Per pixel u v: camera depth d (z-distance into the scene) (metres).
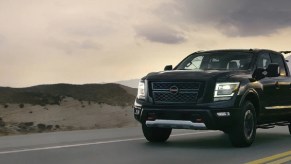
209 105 8.30
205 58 10.04
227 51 10.01
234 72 8.87
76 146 8.84
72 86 126.00
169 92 8.60
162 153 7.92
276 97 10.02
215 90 8.40
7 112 64.38
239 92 8.58
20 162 6.89
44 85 126.44
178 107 8.47
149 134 9.50
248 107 8.77
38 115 64.50
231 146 9.04
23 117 62.62
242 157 7.47
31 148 8.50
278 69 9.65
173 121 8.52
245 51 9.88
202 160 7.11
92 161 6.99
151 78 8.84
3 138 10.25
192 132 12.05
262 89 9.35
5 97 81.81
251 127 8.90
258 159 7.23
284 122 10.90
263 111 9.44
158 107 8.63
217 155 7.69
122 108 74.88
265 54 10.17
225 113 8.34
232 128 8.63
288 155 7.74
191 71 8.83
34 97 77.44
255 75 9.38
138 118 8.99
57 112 66.75
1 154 7.72
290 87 10.73
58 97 75.44
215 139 10.39
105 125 58.69
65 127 52.50
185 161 7.01
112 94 118.31
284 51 11.00
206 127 8.37
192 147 8.83
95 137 10.54
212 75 8.53
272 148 8.74
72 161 6.99
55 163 6.81
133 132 11.81
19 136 10.70
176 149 8.48
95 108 71.06
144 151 8.17
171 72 8.90
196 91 8.41
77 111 67.94
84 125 58.38
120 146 8.90
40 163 6.80
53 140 9.87
